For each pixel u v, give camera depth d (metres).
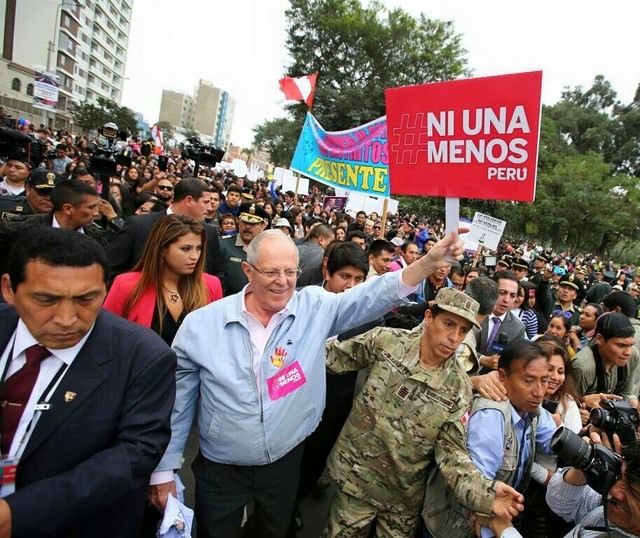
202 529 2.04
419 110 2.21
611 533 1.53
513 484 2.09
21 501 1.18
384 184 5.18
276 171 18.70
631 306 4.20
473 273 5.18
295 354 1.96
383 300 2.01
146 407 1.46
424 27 31.06
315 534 2.81
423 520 2.23
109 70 83.94
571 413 2.52
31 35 56.16
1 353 1.33
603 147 49.41
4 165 4.88
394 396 2.07
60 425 1.32
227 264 4.09
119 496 1.37
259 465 1.95
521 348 2.01
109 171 5.09
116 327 1.49
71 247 1.21
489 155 2.01
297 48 31.33
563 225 32.75
